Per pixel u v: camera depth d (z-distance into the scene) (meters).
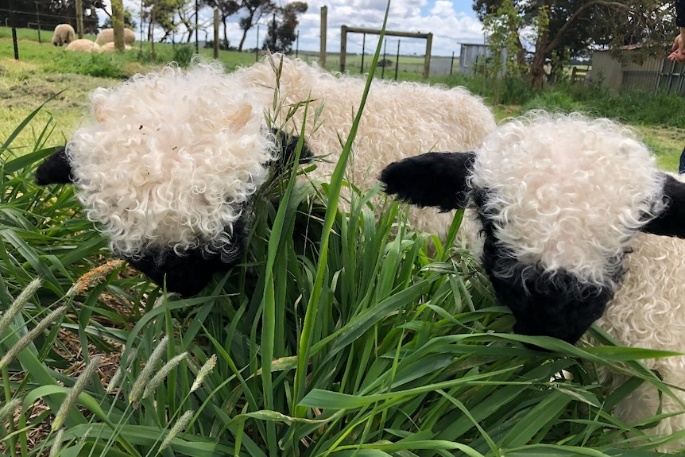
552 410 0.56
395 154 1.07
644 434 0.58
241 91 0.75
